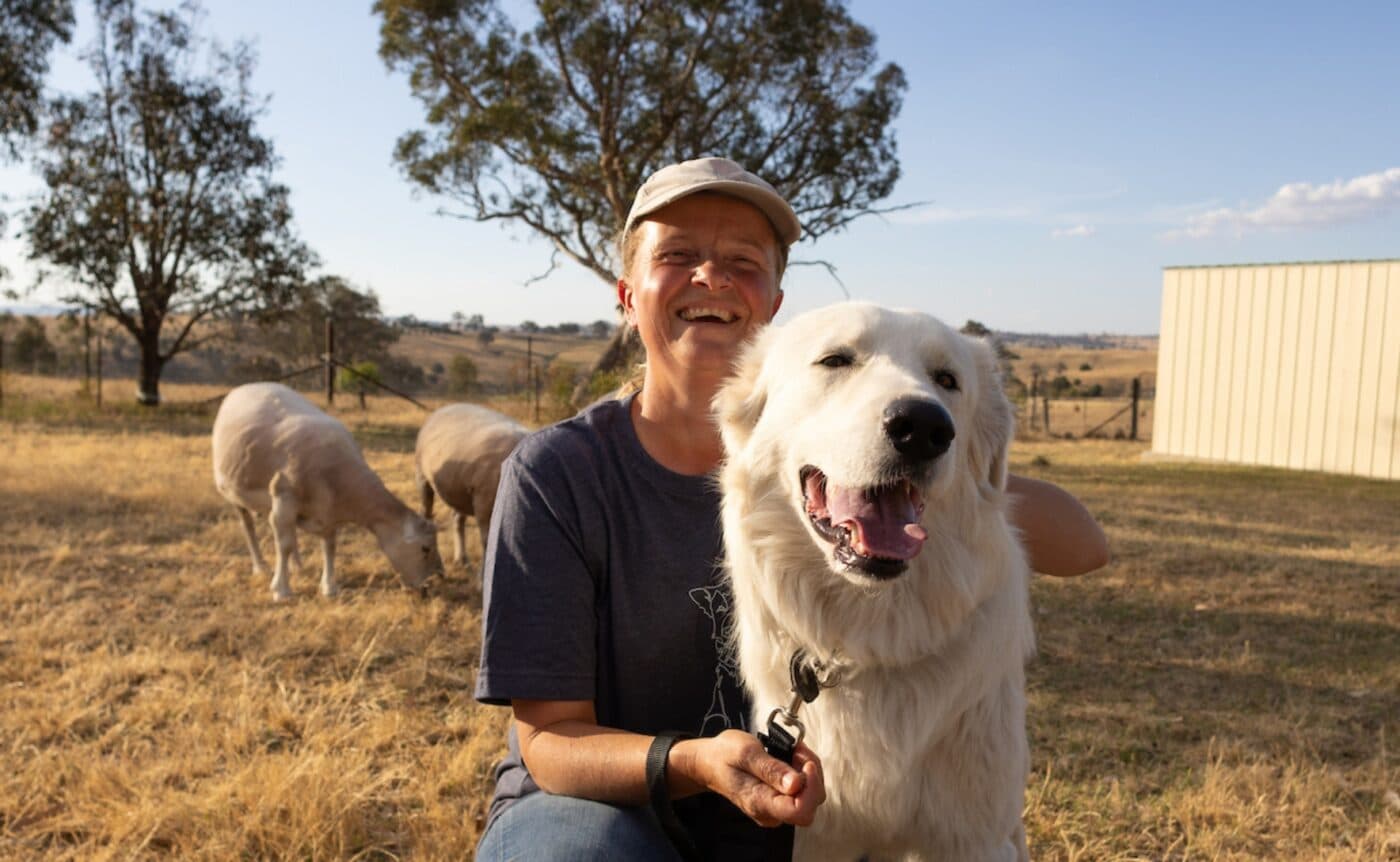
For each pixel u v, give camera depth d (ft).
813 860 8.16
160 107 83.10
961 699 7.51
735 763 6.24
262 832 11.73
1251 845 12.25
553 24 79.00
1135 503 40.88
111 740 14.66
